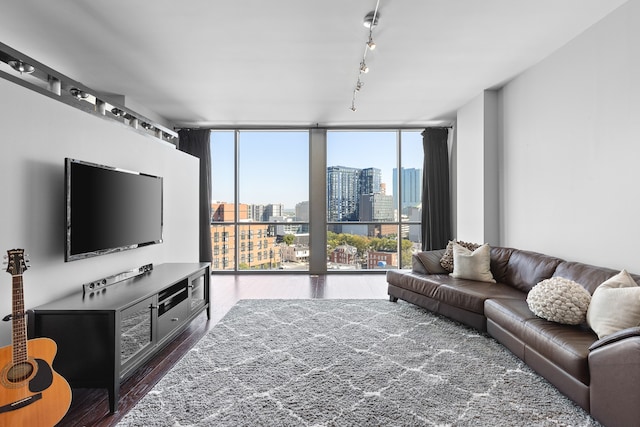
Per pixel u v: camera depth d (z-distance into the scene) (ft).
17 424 5.01
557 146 10.62
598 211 9.14
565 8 8.36
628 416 4.99
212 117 17.53
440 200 18.90
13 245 6.51
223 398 6.40
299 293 14.97
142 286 8.48
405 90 13.89
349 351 8.57
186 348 9.03
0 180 6.26
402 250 19.80
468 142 15.42
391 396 6.45
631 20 8.08
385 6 8.20
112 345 6.30
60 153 7.70
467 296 10.00
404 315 11.58
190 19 8.71
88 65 11.40
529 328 7.32
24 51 10.37
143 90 13.70
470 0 7.98
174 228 13.50
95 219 8.27
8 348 5.12
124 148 10.25
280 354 8.39
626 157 8.31
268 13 8.46
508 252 11.60
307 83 13.08
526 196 12.16
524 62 11.42
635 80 8.03
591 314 6.67
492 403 6.21
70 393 5.48
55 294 7.47
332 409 6.03
